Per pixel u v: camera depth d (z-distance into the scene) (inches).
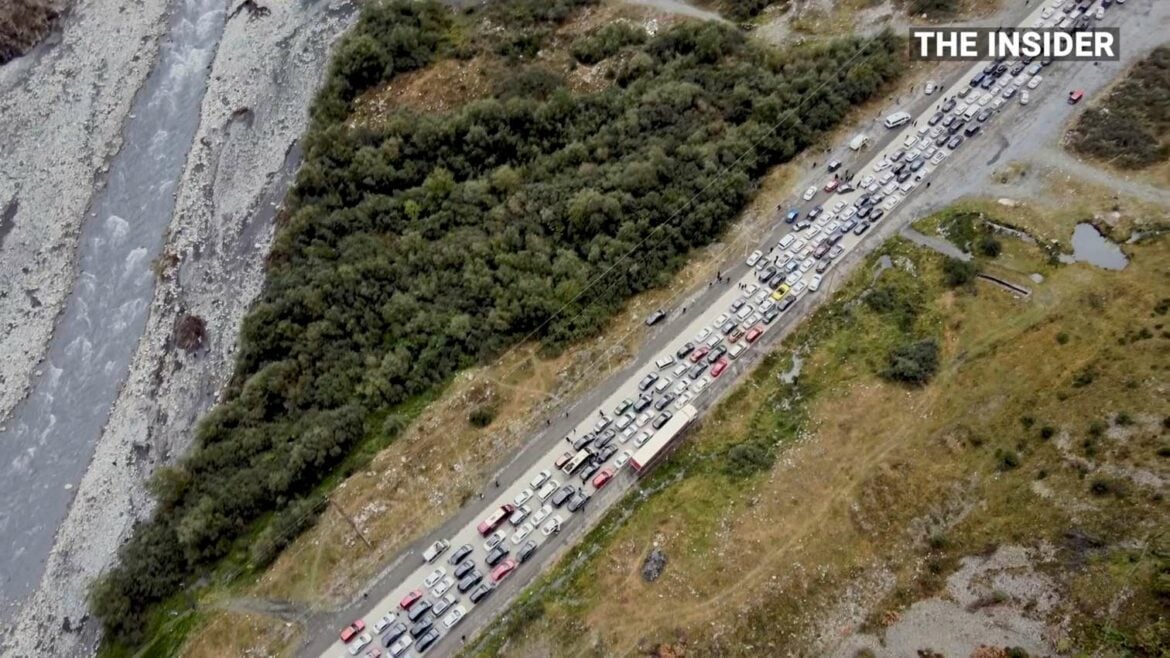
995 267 4347.9
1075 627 3080.7
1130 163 4527.6
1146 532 3179.1
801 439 3909.9
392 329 4746.6
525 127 5428.2
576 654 3437.5
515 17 6215.6
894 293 4389.8
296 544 4023.1
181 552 4212.6
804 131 4970.5
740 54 5551.2
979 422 3782.0
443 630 3619.6
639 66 5600.4
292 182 5812.0
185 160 6141.7
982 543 3412.9
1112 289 4087.1
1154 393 3558.1
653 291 4571.9
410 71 6087.6
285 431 4530.0
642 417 4141.2
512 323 4557.1
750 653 3348.9
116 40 6840.6
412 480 4101.9
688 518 3747.5
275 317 4852.4
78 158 6225.4
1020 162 4714.6
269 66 6520.7
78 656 4200.3
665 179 4896.7
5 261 5748.0
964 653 3176.7
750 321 4397.1
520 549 3811.5
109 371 5246.1
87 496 4763.8
